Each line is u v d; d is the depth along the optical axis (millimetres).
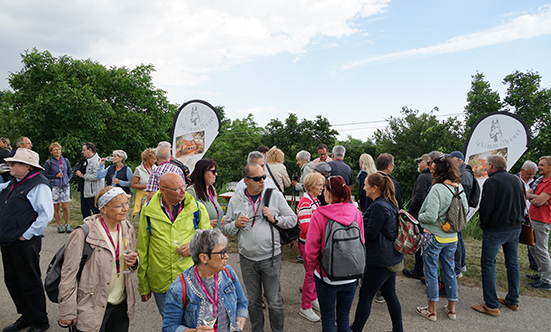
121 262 2324
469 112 11594
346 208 2572
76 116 15719
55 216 6211
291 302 3805
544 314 3586
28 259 2955
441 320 3441
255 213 2859
